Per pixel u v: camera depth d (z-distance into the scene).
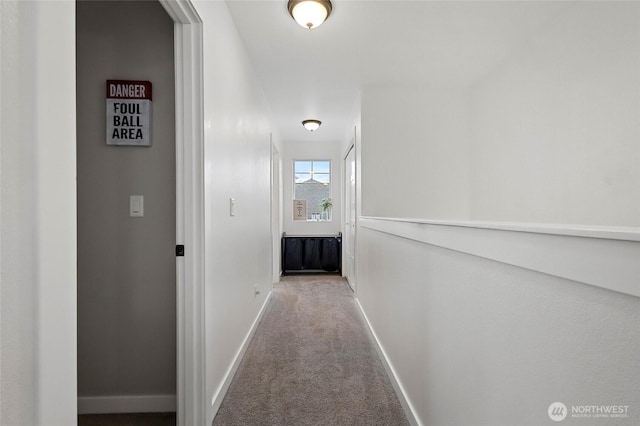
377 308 2.63
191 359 1.58
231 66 2.20
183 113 1.58
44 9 0.62
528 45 2.60
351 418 1.76
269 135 4.14
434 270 1.32
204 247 1.60
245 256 2.67
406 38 2.54
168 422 1.77
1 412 0.54
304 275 5.93
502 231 0.81
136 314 1.87
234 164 2.27
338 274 6.03
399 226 1.84
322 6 2.02
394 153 3.52
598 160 1.97
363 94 3.52
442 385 1.23
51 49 0.64
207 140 1.65
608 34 1.90
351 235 4.87
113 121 1.83
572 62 2.17
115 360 1.88
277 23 2.31
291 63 2.96
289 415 1.79
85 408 1.86
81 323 1.87
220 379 1.93
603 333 0.53
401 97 3.53
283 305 3.99
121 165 1.86
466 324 1.03
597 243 0.53
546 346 0.66
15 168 0.56
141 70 1.86
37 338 0.60
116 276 1.87
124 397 1.87
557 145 2.31
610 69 1.89
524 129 2.68
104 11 1.86
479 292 0.94
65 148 0.67
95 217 1.86
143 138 1.84
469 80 3.35
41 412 0.61
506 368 0.81
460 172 3.55
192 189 1.58
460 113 3.55
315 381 2.15
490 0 2.11
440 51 2.76
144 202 1.86
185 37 1.57
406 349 1.76
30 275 0.59
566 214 2.23
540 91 2.48
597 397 0.54
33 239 0.60
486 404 0.90
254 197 3.10
